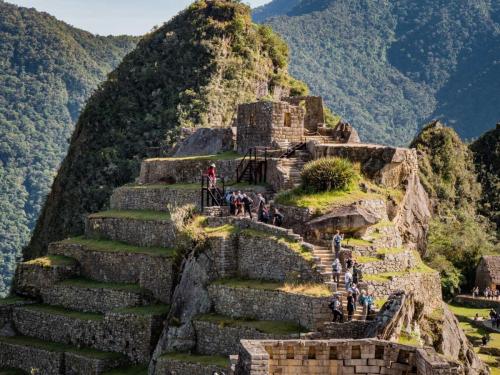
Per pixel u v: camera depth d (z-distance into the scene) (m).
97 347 66.81
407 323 45.59
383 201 58.62
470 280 107.06
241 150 76.56
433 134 141.12
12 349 71.31
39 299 77.00
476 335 81.19
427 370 27.64
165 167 80.50
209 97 171.38
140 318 62.94
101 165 157.50
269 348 28.70
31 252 151.12
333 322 44.44
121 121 171.50
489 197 147.62
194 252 56.72
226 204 62.12
